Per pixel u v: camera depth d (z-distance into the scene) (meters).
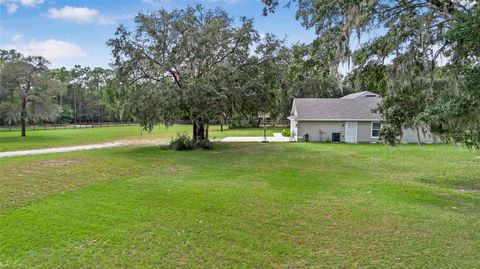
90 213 5.77
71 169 10.64
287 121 47.03
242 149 17.44
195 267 3.75
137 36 16.92
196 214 5.76
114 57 16.92
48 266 3.76
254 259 3.97
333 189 7.86
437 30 6.50
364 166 11.55
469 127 6.32
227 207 6.22
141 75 17.38
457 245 4.38
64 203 6.43
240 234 4.80
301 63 7.92
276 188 7.94
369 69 8.04
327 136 23.00
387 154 14.91
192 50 17.09
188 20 17.09
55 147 18.77
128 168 10.97
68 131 37.25
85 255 4.05
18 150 16.92
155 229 4.98
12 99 31.08
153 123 17.06
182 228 5.04
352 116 22.55
